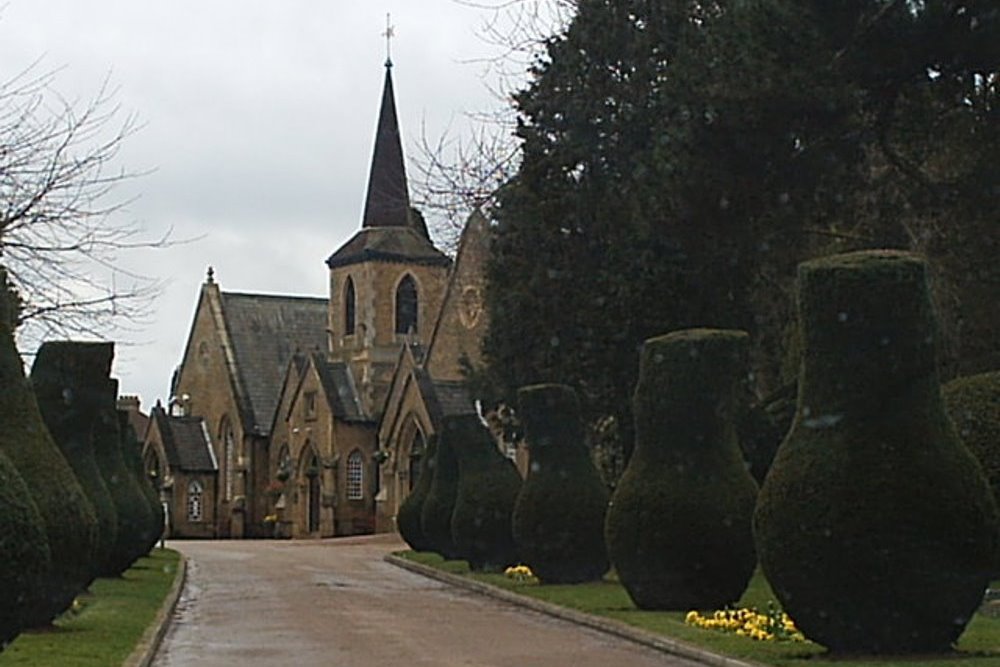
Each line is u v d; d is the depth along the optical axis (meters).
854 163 28.97
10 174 25.75
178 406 89.75
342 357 82.31
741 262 32.88
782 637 19.42
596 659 18.72
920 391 17.33
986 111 28.42
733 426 23.83
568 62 36.00
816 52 27.42
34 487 19.92
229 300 88.94
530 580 32.25
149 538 35.84
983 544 16.98
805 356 17.73
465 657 19.00
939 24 26.86
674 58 32.22
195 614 25.89
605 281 35.25
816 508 17.00
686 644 19.12
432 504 40.69
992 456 21.75
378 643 20.81
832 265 17.52
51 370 26.80
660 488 23.34
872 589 16.81
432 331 79.31
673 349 23.61
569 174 36.19
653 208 30.39
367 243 81.50
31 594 15.24
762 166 28.34
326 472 78.00
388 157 82.88
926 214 30.11
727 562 23.00
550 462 30.59
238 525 83.12
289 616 25.48
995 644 18.25
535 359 38.00
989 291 31.45
